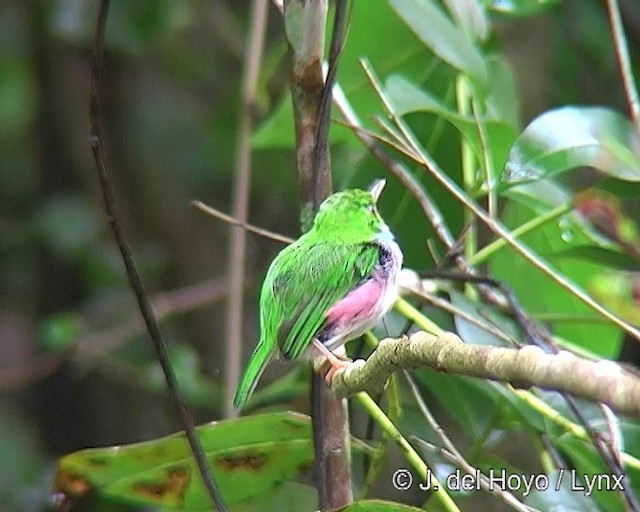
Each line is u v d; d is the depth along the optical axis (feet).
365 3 27.50
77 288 47.26
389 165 23.98
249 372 21.24
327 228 22.11
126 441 45.50
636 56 41.93
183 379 39.50
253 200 46.09
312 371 21.38
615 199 25.45
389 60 28.40
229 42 46.80
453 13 27.55
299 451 23.13
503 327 25.32
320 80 21.62
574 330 29.01
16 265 47.60
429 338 16.21
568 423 22.45
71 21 38.01
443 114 25.02
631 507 20.71
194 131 48.06
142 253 46.29
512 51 36.81
